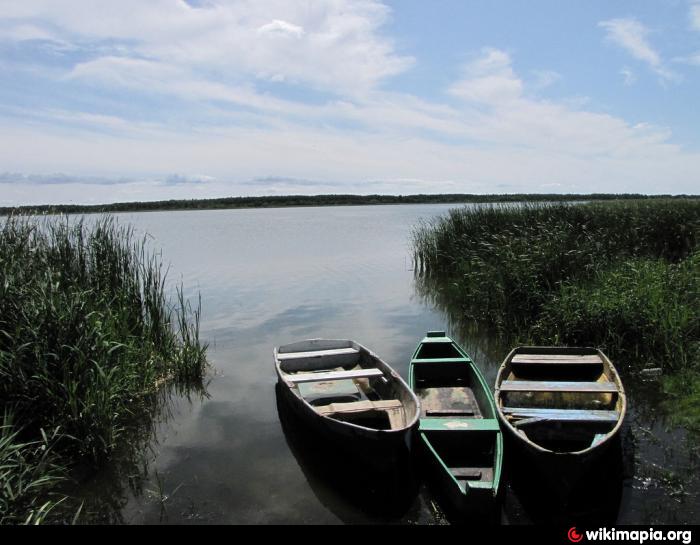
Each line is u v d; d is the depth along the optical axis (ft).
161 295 34.09
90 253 32.94
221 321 44.09
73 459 21.45
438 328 41.37
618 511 17.63
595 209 57.26
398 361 33.50
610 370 25.58
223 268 71.72
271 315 46.09
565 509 17.48
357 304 50.19
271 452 22.29
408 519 17.88
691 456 20.42
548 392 23.72
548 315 34.09
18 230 30.71
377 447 19.07
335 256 84.43
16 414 21.76
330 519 17.89
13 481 18.90
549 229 48.80
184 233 136.46
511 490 19.24
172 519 17.92
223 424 24.94
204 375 31.40
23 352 22.68
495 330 38.68
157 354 31.04
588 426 20.26
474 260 48.78
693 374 26.73
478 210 60.29
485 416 23.86
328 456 21.91
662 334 29.27
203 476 20.47
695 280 34.37
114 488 19.72
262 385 29.86
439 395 26.58
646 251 48.55
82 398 22.25
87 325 24.13
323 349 31.71
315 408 22.09
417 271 66.44
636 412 24.27
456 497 17.17
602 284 35.35
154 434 24.00
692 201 64.03
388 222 185.78
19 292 24.57
